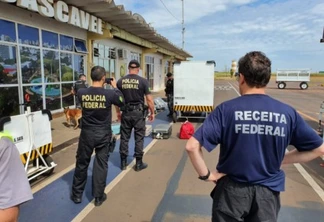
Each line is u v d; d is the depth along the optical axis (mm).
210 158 5977
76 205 3773
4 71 7887
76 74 11773
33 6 7652
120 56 17000
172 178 4781
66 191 4199
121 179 4723
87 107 3623
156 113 12852
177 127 9570
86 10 10625
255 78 1793
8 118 3912
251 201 1789
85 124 3682
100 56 14445
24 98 8648
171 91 11430
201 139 1785
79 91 3730
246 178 1766
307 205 3797
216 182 1955
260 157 1741
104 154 3787
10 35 8016
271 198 1777
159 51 24828
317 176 4902
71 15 9531
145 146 6941
